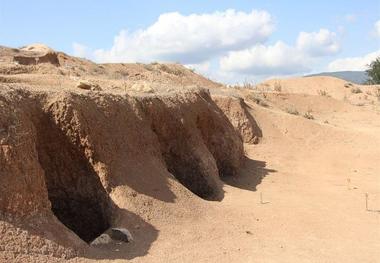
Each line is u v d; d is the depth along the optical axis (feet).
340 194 49.73
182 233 33.22
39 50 100.07
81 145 34.24
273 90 137.80
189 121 49.67
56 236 27.17
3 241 24.63
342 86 156.15
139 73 110.32
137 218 32.94
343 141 76.79
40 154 32.96
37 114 33.01
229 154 56.44
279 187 52.24
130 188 35.14
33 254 25.20
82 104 35.88
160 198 36.35
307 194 49.39
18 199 26.53
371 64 202.90
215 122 56.29
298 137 76.69
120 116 39.52
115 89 55.16
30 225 26.48
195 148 48.06
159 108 45.85
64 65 92.43
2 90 30.99
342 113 115.03
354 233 37.27
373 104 134.10
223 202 42.65
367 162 65.92
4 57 79.97
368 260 31.86
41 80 53.06
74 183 34.14
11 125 28.40
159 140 45.50
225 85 129.39
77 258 26.63
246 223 37.60
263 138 74.02
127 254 28.68
